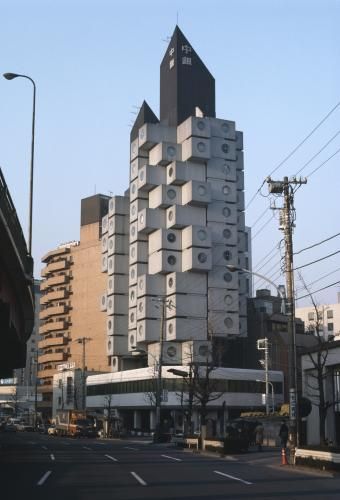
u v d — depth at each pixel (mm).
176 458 33500
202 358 100438
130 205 118875
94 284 143875
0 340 36469
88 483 19250
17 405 144125
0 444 48344
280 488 18297
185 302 105125
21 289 28750
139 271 112500
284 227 29875
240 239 119125
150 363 106125
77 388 117688
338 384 40438
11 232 20891
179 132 116250
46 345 149875
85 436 74938
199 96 124938
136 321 109125
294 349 29094
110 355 115938
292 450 28234
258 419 50656
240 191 120875
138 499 15203
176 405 84438
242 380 88812
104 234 130375
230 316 107812
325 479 21922
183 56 125812
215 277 108688
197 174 112375
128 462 29562
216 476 22125
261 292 127125
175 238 109188
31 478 20922
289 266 29484
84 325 143500
